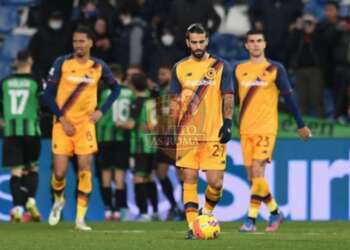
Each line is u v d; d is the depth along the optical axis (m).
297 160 50.88
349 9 69.81
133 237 34.56
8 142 46.75
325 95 62.81
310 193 50.88
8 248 30.41
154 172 50.31
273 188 50.72
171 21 59.28
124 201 50.00
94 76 39.25
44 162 50.38
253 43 39.44
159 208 51.16
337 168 51.03
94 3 61.38
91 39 39.22
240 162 50.47
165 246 30.56
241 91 39.59
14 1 70.25
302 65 59.81
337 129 51.22
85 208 39.62
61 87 39.19
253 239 33.38
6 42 67.50
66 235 35.97
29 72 47.00
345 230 40.44
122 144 49.53
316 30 60.06
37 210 47.00
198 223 32.88
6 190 49.94
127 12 60.81
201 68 32.78
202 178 50.31
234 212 50.44
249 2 67.81
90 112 39.19
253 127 39.34
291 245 31.17
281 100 51.28
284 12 60.97
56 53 56.94
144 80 49.06
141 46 59.44
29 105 46.78
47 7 63.53
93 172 51.03
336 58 59.66
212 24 60.22
